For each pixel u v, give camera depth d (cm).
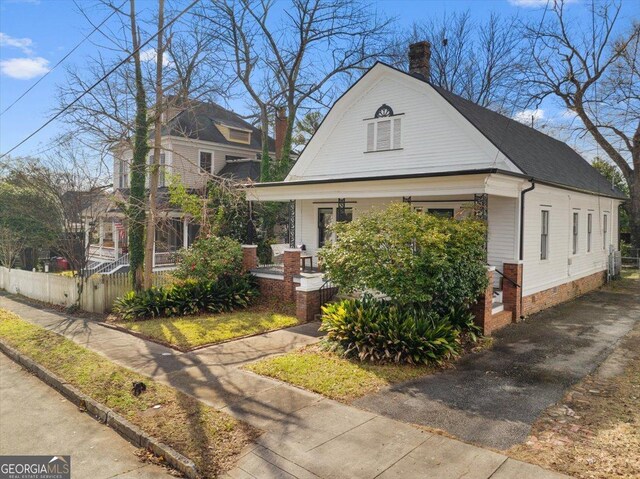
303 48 2639
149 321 1176
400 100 1527
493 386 705
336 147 1709
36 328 1155
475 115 1461
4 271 1919
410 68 1720
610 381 729
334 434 542
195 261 1322
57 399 718
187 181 2595
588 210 1767
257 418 588
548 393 677
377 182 1280
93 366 822
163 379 745
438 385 707
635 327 1115
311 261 1731
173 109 1499
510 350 905
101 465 509
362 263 877
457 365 809
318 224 1794
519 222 1232
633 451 493
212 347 941
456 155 1395
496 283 1288
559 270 1488
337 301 1195
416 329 820
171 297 1259
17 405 695
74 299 1460
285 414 600
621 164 2673
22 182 1967
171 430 562
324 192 1440
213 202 1684
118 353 908
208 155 2777
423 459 481
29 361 888
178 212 2048
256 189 1603
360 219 945
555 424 566
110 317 1255
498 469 459
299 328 1089
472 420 579
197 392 684
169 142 2488
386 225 887
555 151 1911
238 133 2969
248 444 523
